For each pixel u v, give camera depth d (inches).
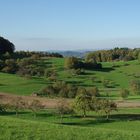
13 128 1877.5
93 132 1903.3
